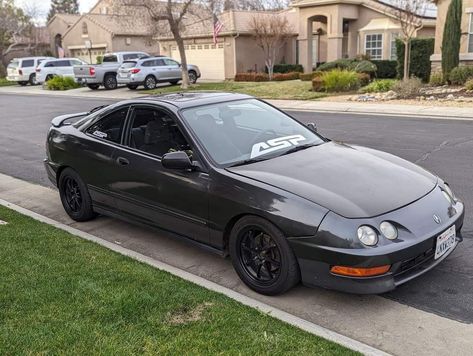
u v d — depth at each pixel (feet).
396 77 83.05
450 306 12.60
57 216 20.94
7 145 39.17
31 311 12.00
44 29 172.86
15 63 120.16
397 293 13.33
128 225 19.51
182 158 14.28
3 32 155.12
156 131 16.26
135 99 17.74
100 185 18.10
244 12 106.73
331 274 11.97
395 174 13.98
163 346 10.50
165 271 14.34
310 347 10.48
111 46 134.72
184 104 16.33
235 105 17.15
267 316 11.77
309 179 13.32
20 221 19.27
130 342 10.66
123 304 12.13
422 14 86.38
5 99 86.28
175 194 15.06
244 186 13.35
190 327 11.25
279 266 12.87
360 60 87.66
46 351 10.39
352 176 13.57
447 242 12.96
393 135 36.42
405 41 69.67
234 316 11.73
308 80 85.51
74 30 147.64
